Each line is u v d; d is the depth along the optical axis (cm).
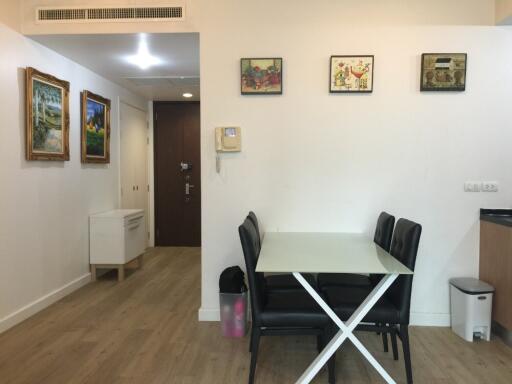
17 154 304
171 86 494
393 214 305
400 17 296
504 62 295
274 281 265
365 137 303
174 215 602
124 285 407
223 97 306
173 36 311
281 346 271
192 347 268
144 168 583
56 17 306
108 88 460
